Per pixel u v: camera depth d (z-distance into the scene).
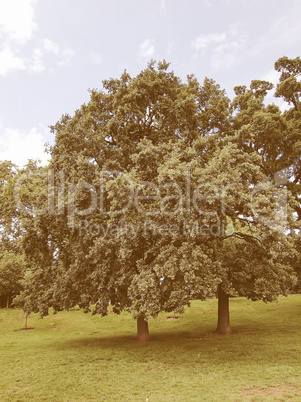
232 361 12.81
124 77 21.05
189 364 12.83
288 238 14.89
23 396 9.80
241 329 21.59
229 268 19.03
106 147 19.28
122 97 19.17
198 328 23.81
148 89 19.30
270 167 23.73
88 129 18.17
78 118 19.45
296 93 26.11
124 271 15.98
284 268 19.92
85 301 16.89
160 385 10.30
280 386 9.45
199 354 14.43
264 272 18.67
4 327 28.61
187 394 9.24
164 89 20.02
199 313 30.06
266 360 12.59
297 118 24.81
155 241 15.41
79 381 11.16
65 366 13.39
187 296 13.02
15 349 18.41
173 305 13.83
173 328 24.95
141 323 19.42
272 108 22.44
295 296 33.84
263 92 27.11
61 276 17.20
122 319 30.03
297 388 9.20
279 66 26.53
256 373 10.88
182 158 15.88
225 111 21.12
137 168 16.30
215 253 16.67
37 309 18.88
